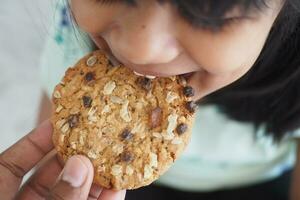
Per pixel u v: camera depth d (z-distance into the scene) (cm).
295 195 62
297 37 45
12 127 80
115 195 42
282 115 54
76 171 38
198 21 34
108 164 39
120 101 40
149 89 40
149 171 38
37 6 69
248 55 37
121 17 34
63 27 53
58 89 40
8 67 85
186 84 40
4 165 45
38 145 45
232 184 63
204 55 35
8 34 88
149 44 34
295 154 62
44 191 47
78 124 39
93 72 40
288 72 49
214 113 56
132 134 39
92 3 35
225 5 34
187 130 39
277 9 37
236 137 58
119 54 36
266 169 62
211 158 60
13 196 46
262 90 51
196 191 64
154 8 33
